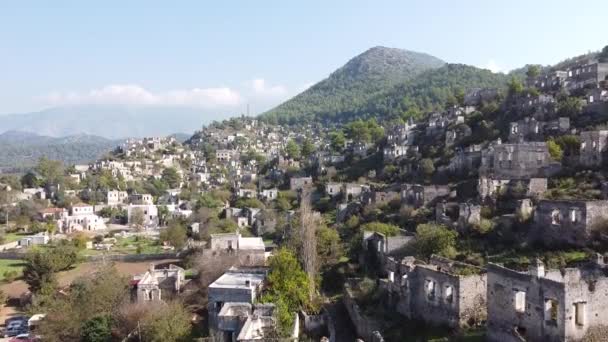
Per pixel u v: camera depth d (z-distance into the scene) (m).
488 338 46.38
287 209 139.88
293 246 84.00
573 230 64.44
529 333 42.28
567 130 104.94
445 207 85.44
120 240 148.50
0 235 152.25
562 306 39.34
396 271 59.50
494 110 141.88
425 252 69.94
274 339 51.22
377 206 104.75
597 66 131.75
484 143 119.06
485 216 79.69
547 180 86.50
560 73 145.75
